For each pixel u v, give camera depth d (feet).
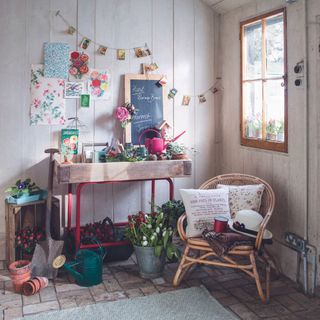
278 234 11.11
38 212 12.03
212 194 10.54
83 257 10.48
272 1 11.06
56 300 9.57
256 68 11.98
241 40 12.53
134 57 12.93
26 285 9.80
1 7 11.65
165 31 13.19
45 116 12.21
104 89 12.68
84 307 9.16
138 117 12.94
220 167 14.05
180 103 13.53
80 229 11.93
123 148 12.03
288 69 10.50
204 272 11.16
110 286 10.30
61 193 12.51
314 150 9.71
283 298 9.71
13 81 11.89
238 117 12.92
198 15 13.53
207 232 9.86
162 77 13.10
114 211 13.09
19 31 11.84
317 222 9.71
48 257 10.59
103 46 12.57
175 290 10.06
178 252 10.76
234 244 9.32
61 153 12.29
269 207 10.15
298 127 10.19
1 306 9.28
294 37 10.24
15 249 11.24
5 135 11.94
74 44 12.33
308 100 9.84
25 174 12.19
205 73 13.74
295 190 10.39
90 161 11.92
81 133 12.59
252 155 12.23
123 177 11.24
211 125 13.89
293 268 10.54
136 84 12.87
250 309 9.20
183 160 11.75
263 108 11.64
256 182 11.04
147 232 10.68
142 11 12.92
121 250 11.64
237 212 10.22
